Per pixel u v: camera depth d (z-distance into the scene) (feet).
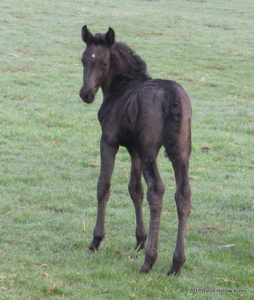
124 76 34.47
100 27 120.06
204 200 45.44
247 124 68.28
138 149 31.17
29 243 35.60
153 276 31.04
